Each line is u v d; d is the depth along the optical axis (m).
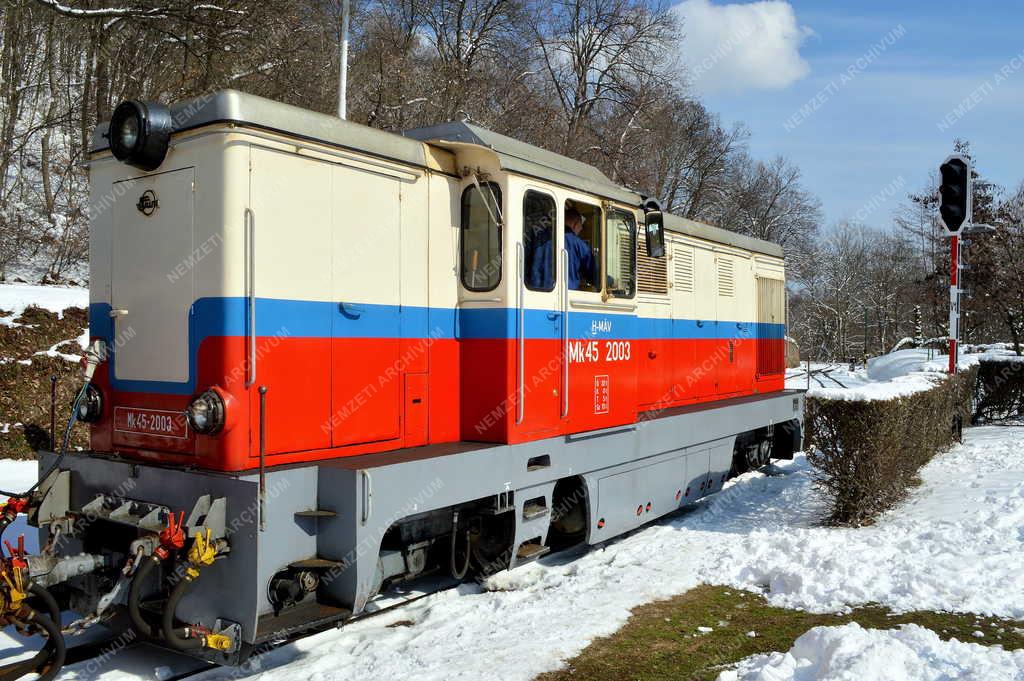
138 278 4.50
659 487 7.23
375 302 4.80
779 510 8.12
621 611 5.05
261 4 15.54
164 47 16.67
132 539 4.36
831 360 47.22
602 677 4.05
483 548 5.55
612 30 25.56
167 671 4.18
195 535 3.75
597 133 25.38
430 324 5.20
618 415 6.48
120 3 15.40
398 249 4.96
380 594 5.52
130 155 4.27
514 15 24.05
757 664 4.19
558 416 5.73
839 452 7.25
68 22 16.22
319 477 4.21
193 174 4.20
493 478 5.07
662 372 7.91
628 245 6.68
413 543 4.88
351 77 18.20
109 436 4.71
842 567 5.64
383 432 4.85
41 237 16.97
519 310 5.27
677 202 29.83
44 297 10.55
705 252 9.09
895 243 47.56
